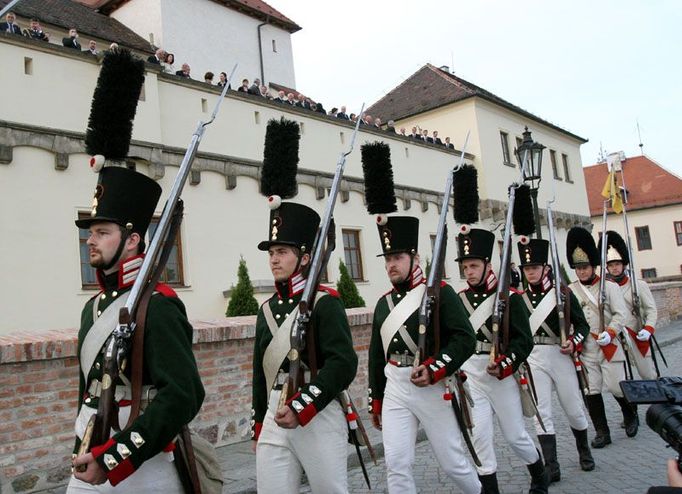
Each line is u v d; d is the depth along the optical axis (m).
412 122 27.66
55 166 11.82
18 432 6.09
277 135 4.30
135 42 18.84
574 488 5.84
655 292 21.58
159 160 13.30
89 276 12.30
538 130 30.08
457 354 4.47
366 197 5.05
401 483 4.53
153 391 2.95
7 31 11.79
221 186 14.95
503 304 5.50
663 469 6.21
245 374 8.09
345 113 19.78
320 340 3.84
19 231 11.21
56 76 12.22
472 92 25.92
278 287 4.14
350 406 3.97
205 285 14.23
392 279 4.93
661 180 47.41
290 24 25.03
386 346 4.78
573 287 8.20
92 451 2.71
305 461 3.79
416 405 4.57
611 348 7.55
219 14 22.59
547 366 6.43
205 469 3.25
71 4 19.67
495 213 25.67
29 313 11.16
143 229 3.27
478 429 5.32
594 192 49.06
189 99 14.70
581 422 6.43
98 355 3.03
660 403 1.96
